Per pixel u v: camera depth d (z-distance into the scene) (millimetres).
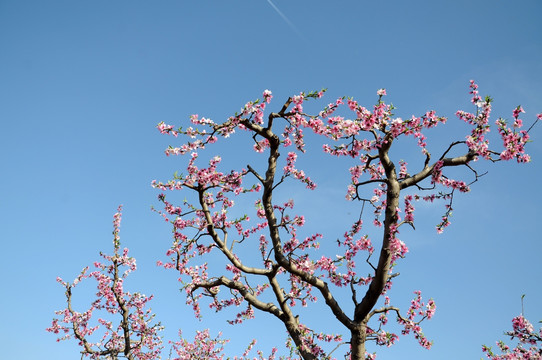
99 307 14961
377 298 8102
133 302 14852
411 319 9281
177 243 9648
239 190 9391
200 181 9180
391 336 9102
